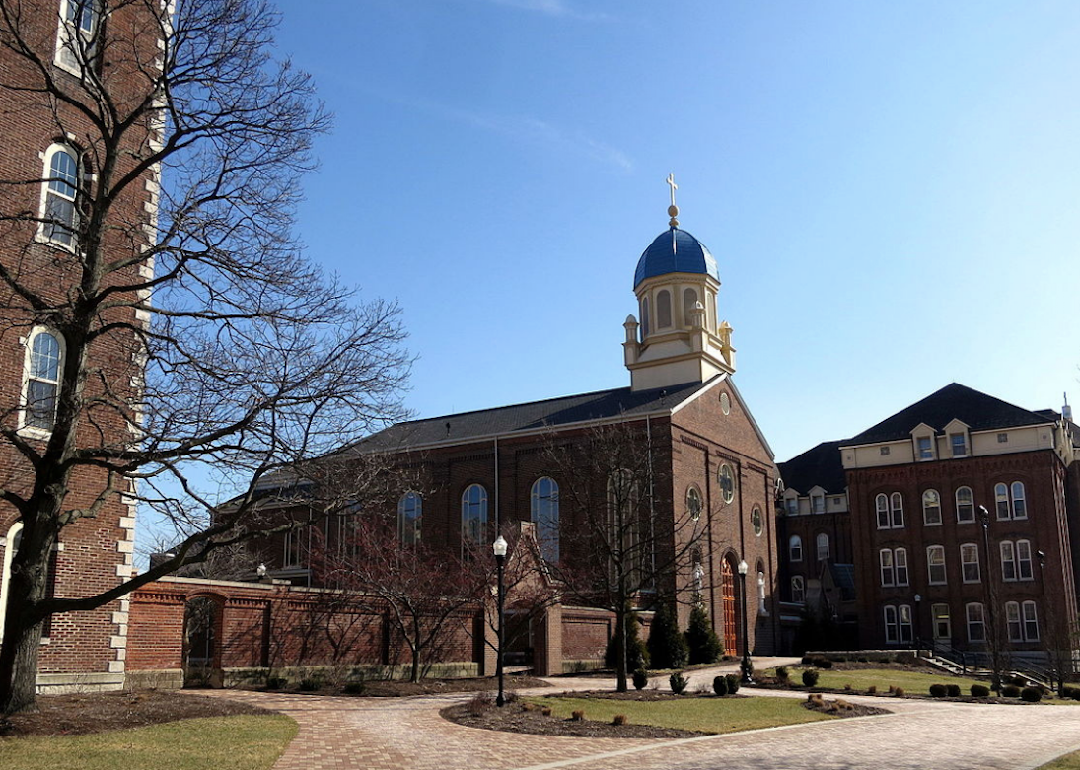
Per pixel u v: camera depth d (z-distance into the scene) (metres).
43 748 15.38
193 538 18.64
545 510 51.19
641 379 57.06
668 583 46.34
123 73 25.94
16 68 23.78
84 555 23.69
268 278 19.72
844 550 75.38
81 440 23.81
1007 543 59.69
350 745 17.94
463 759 17.09
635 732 21.77
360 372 19.64
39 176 23.98
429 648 36.00
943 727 24.38
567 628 41.38
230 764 15.00
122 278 24.98
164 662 26.20
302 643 31.19
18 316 22.45
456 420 61.22
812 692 34.44
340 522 52.09
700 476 51.66
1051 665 45.91
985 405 63.12
